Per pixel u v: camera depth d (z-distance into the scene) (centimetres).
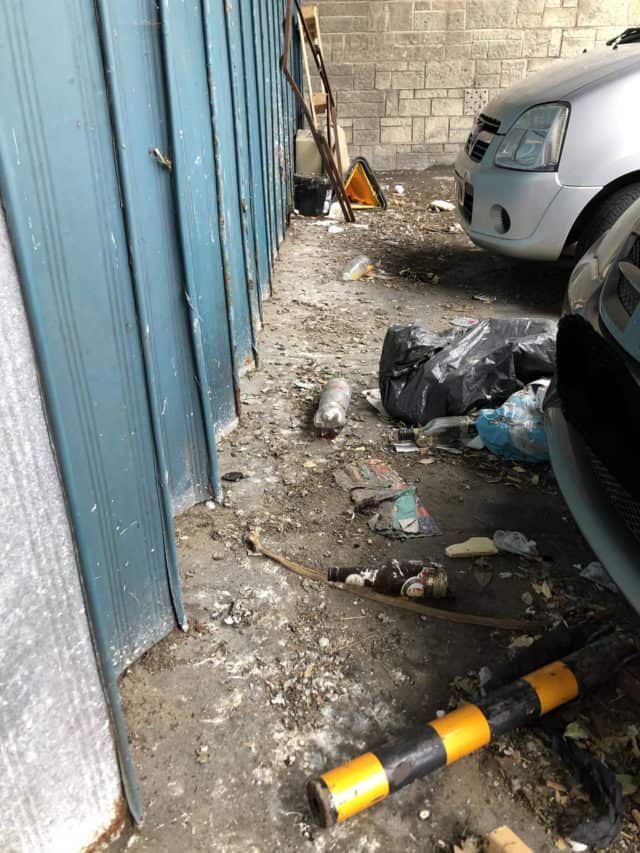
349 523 299
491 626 244
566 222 501
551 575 269
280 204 687
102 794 170
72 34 164
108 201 182
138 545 219
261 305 505
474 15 1010
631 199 475
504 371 370
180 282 264
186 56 266
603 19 1019
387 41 1025
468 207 580
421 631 243
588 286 256
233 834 181
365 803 179
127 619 221
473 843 177
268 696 219
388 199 927
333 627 245
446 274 634
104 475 198
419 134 1084
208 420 297
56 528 139
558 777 193
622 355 207
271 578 268
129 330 196
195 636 241
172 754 202
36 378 130
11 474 128
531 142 502
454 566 274
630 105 480
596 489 230
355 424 376
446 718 195
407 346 377
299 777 195
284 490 321
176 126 241
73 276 174
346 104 1064
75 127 169
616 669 212
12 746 142
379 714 213
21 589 135
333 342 484
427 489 322
